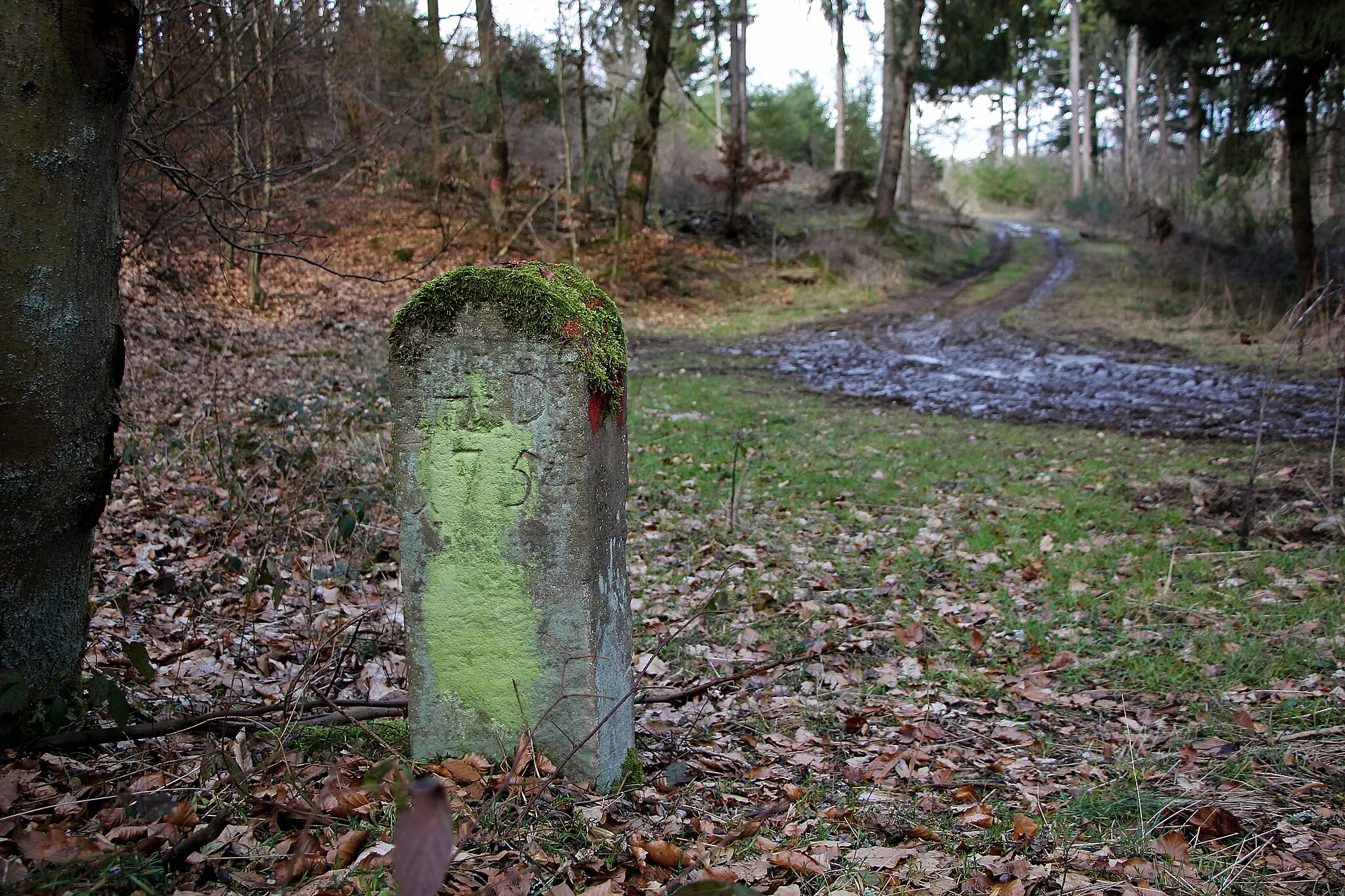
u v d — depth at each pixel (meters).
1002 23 31.50
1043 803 3.32
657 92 23.55
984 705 4.34
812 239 30.52
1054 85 62.97
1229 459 9.00
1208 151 22.59
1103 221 43.88
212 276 15.41
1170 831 3.01
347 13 10.43
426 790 1.57
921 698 4.41
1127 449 9.89
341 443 7.40
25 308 2.61
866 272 28.75
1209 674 4.49
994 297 26.97
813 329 21.56
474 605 3.06
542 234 23.66
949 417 12.27
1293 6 16.33
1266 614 5.16
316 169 8.64
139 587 5.04
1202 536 6.58
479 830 2.72
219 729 3.29
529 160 26.42
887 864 2.81
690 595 5.74
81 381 2.76
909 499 8.00
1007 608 5.55
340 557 5.68
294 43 8.77
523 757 3.01
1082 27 53.62
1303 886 2.68
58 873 2.21
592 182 25.80
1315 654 4.61
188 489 6.47
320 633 4.51
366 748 3.26
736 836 2.92
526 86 22.16
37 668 2.90
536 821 2.81
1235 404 12.61
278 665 4.29
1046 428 11.38
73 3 2.56
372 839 2.64
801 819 3.15
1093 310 23.80
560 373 2.92
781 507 7.77
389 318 16.50
